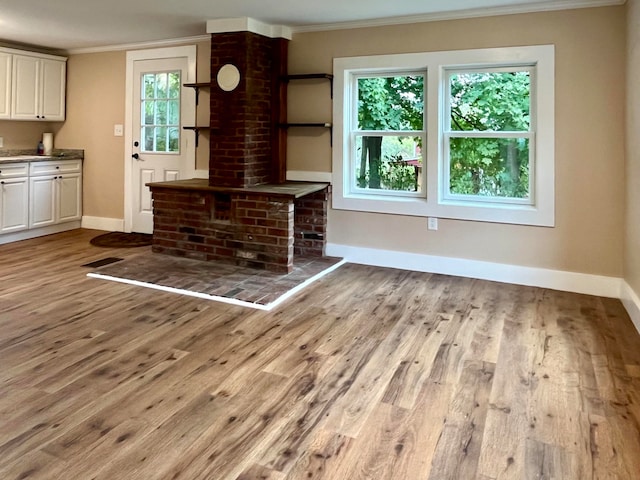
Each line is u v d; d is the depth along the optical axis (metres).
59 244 5.31
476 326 3.19
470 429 2.03
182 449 1.86
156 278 4.05
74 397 2.21
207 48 5.22
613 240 3.83
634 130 3.33
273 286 3.88
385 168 4.65
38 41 5.55
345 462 1.80
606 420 2.10
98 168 6.09
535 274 4.10
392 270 4.53
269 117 4.84
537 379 2.47
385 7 4.00
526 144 4.11
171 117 5.55
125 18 4.50
